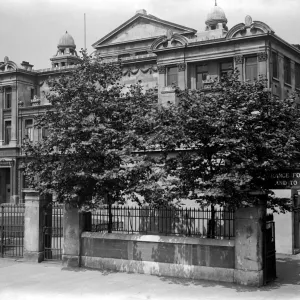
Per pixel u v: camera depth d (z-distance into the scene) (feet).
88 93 58.80
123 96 65.21
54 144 57.88
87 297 44.78
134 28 194.49
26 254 63.87
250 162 46.70
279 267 58.80
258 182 50.93
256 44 141.08
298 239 72.23
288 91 152.35
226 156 47.98
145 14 193.88
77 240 59.41
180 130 49.96
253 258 47.98
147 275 53.88
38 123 61.11
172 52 156.35
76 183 56.85
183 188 50.85
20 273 56.18
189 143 51.65
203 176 50.70
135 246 55.77
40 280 52.24
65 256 59.98
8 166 207.72
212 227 53.21
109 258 57.41
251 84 52.31
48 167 57.47
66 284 50.06
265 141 47.91
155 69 176.14
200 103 50.83
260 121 49.80
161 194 51.70
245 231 48.55
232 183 46.44
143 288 47.73
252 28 141.38
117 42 196.44
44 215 64.75
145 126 57.36
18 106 208.85
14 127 208.44
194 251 51.80
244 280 48.26
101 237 57.93
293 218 70.23
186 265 52.13
